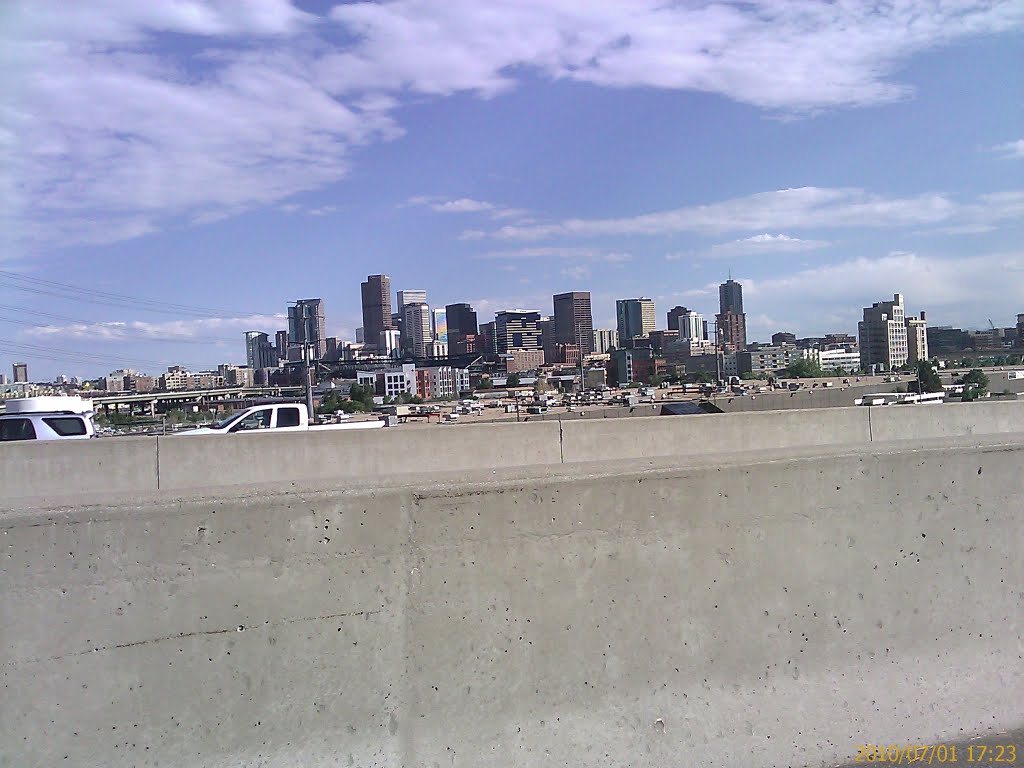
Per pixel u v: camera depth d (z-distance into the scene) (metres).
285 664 3.10
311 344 42.69
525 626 3.37
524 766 3.27
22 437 18.30
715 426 15.30
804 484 3.79
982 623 4.02
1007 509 4.12
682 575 3.60
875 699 3.76
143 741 2.96
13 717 2.86
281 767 3.06
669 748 3.45
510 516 3.38
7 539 2.90
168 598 3.01
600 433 15.03
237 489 3.19
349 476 3.45
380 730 3.17
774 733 3.59
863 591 3.85
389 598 3.22
